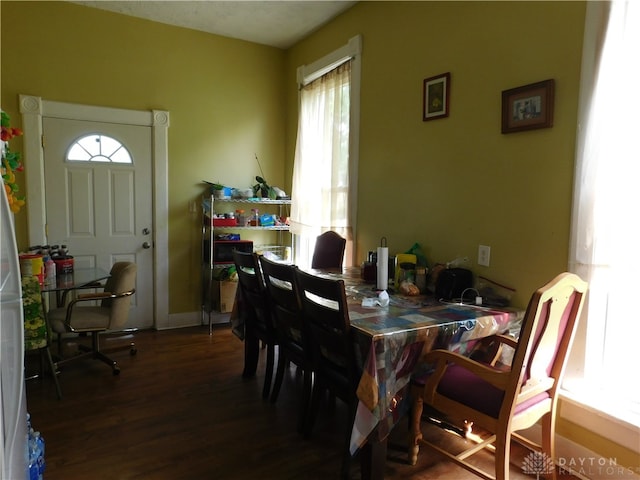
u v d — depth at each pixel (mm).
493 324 2074
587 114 1921
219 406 2615
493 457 2143
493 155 2385
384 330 1801
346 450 1936
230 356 3453
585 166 1929
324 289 1911
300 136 4156
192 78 4094
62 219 3697
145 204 4016
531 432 2215
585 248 1938
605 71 1862
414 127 2910
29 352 3389
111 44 3742
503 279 2344
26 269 2750
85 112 3686
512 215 2291
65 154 3664
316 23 3846
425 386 1928
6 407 1147
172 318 4188
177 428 2359
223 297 4082
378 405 1728
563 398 2072
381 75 3186
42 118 3547
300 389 2871
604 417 1915
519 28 2234
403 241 3037
